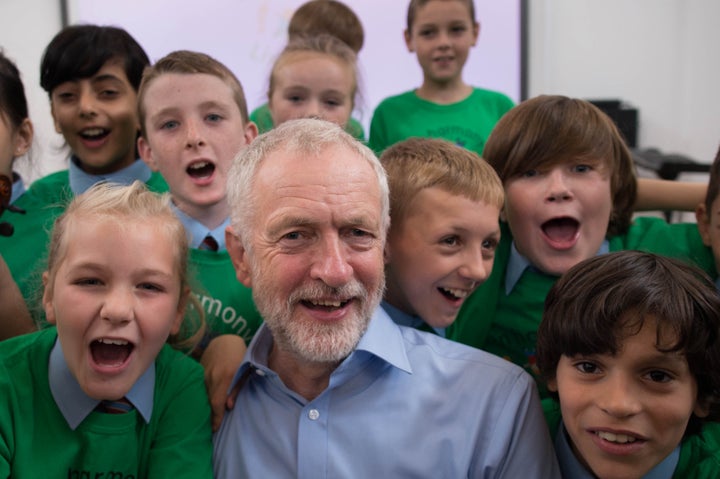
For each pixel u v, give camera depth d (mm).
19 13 3547
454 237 1140
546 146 1274
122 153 1667
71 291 948
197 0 3586
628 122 3344
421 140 1261
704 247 1376
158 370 1075
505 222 1423
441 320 1204
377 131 2480
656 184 1609
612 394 881
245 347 1194
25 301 1397
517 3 3441
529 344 1406
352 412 1005
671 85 3406
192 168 1363
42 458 969
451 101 2420
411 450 992
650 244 1414
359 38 2576
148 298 983
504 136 1340
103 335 945
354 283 928
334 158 928
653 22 3383
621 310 872
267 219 927
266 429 1015
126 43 1652
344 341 938
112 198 1004
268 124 2148
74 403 989
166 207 1058
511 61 3500
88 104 1586
